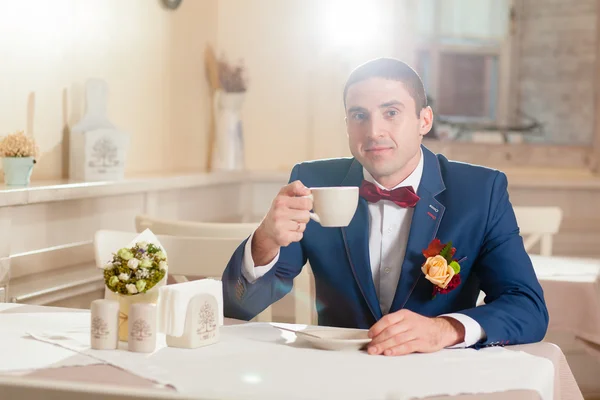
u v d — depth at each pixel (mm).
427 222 1734
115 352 1340
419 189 1766
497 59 4793
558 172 4758
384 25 4617
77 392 1146
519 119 4797
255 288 1657
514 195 4449
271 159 4582
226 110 4238
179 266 2033
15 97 2730
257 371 1236
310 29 4551
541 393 1199
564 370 1439
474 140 4777
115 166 3004
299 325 1600
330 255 1789
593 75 4734
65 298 2688
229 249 2010
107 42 3355
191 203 3650
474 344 1450
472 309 1510
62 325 1542
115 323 1362
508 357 1370
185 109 4133
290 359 1320
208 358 1313
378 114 1653
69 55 3053
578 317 2543
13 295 2404
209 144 4395
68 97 3045
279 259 1795
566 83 4758
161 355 1328
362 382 1188
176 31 4016
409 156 1682
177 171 3977
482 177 1783
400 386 1171
